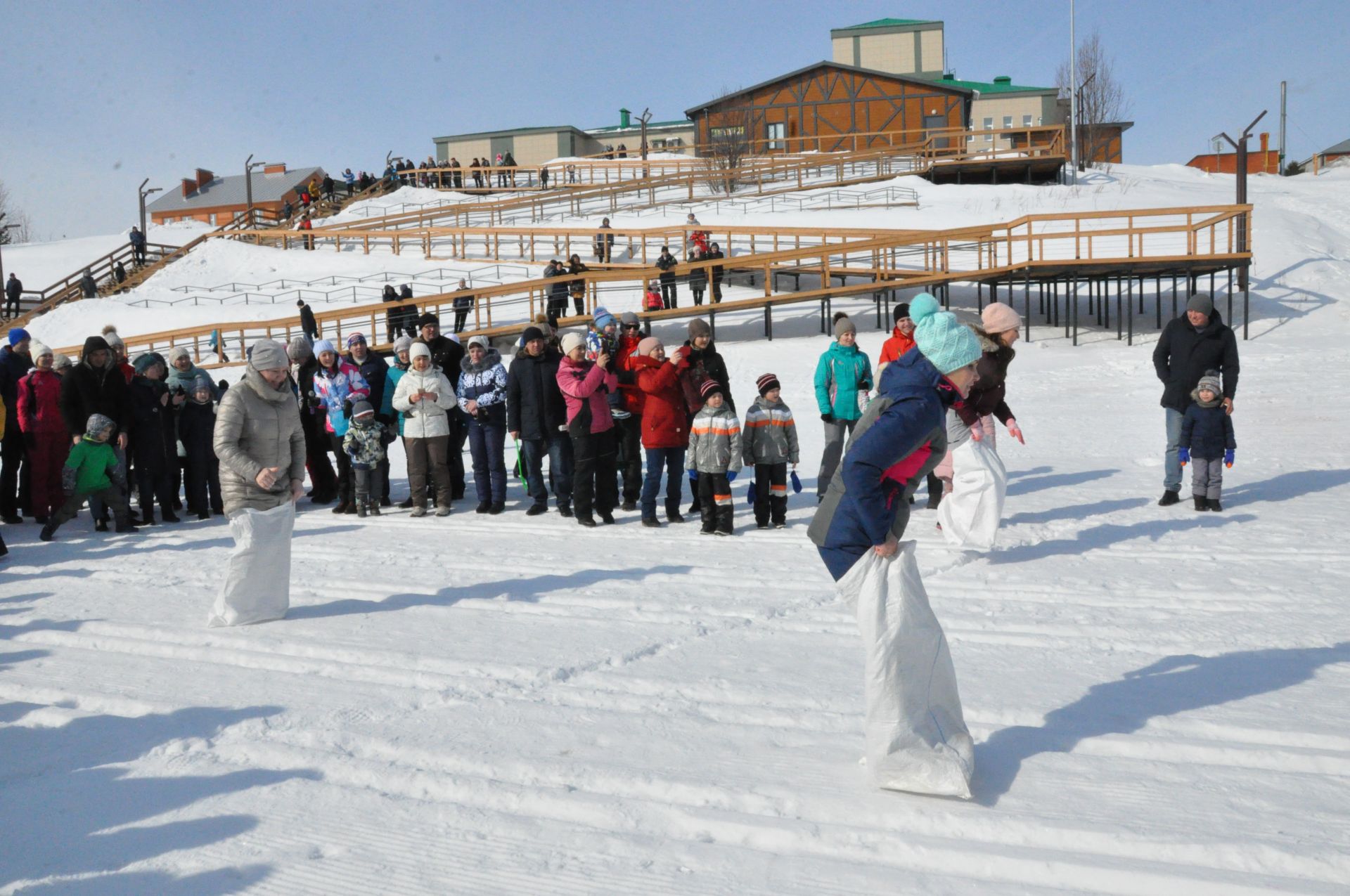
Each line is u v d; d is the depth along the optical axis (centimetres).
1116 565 619
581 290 2269
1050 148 3794
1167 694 391
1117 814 288
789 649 469
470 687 426
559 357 885
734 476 1085
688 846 279
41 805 319
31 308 3625
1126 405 1487
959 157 3825
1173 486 799
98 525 896
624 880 261
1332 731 345
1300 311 2170
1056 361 1869
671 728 370
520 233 2820
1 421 793
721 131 4603
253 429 571
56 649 511
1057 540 696
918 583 314
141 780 337
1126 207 3159
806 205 3450
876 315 2264
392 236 3216
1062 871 257
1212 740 344
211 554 765
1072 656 446
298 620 551
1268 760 326
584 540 764
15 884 268
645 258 2553
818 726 370
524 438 876
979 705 384
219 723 390
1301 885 247
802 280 2672
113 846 289
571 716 386
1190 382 775
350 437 905
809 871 263
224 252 3428
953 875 260
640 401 897
